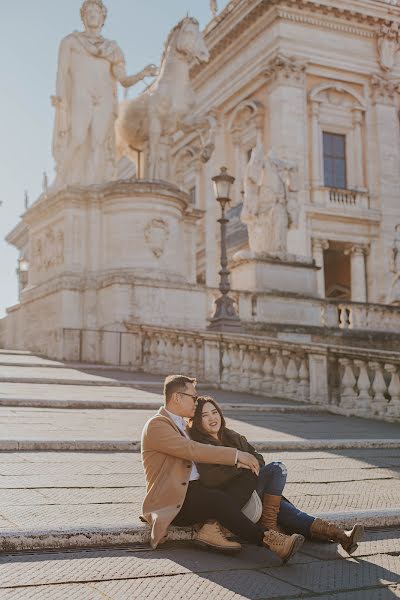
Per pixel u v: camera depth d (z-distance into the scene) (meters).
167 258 18.89
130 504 5.31
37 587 3.78
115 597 3.70
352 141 39.84
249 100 40.56
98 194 18.84
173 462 4.86
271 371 13.59
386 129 40.22
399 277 28.42
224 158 42.97
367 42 40.53
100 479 6.10
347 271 42.50
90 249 18.72
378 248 39.31
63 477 6.11
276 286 22.23
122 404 10.52
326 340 19.84
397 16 40.47
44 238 20.19
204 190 44.12
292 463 7.43
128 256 18.53
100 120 19.88
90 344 17.45
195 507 4.74
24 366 15.32
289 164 23.73
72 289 18.08
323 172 38.94
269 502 4.91
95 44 20.05
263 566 4.43
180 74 20.31
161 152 20.23
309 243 37.50
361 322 23.34
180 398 5.09
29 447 7.20
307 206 37.56
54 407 10.09
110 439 7.57
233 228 38.75
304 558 4.62
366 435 9.56
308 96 38.91
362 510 5.48
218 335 14.41
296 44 38.72
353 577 4.25
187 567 4.30
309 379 12.79
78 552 4.45
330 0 38.81
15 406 9.87
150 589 3.86
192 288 18.31
